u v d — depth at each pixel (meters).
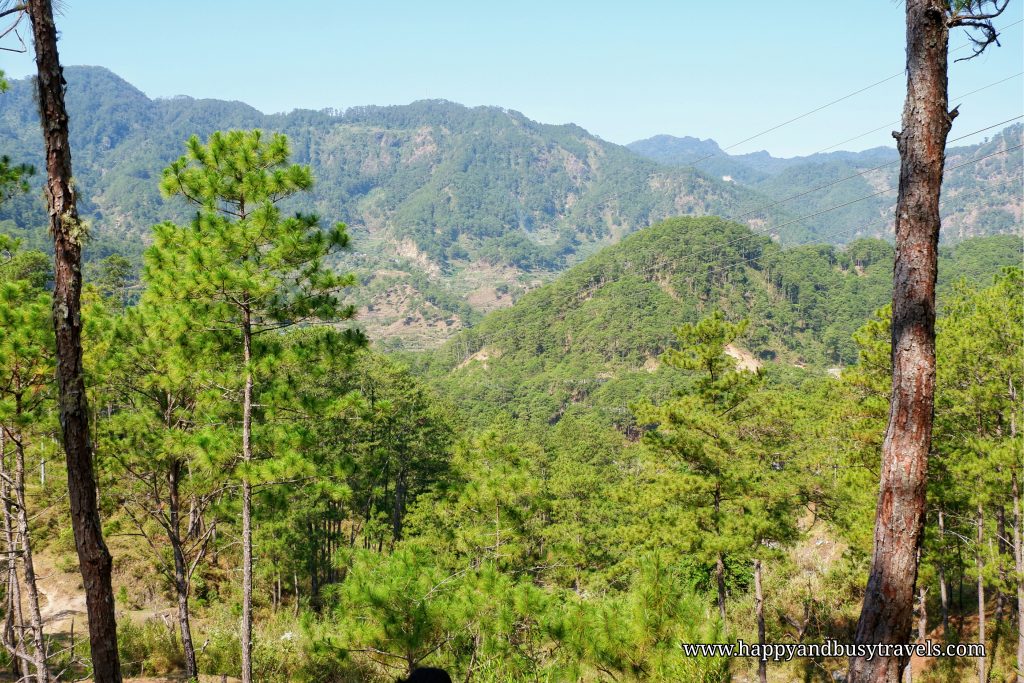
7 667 14.68
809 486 18.64
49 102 5.23
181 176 12.11
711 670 7.43
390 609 9.30
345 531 42.09
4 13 5.13
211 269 11.97
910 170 5.24
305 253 12.20
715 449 18.84
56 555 24.88
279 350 13.33
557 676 8.05
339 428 26.47
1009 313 16.78
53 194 5.29
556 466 49.25
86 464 5.43
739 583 32.94
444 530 21.98
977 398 16.88
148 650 17.47
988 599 25.94
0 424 11.26
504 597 9.17
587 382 167.62
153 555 24.27
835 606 27.66
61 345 5.33
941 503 17.55
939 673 20.86
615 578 22.39
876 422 18.11
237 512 14.41
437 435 44.94
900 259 5.28
